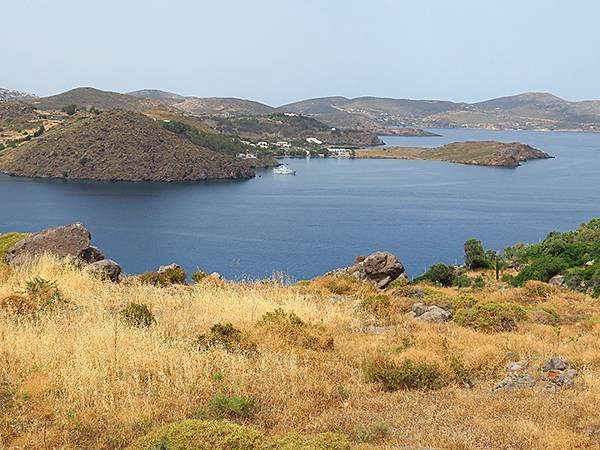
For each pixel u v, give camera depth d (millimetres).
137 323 11719
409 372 9836
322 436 6637
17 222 97250
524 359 11562
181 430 6523
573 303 19859
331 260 77250
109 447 6852
